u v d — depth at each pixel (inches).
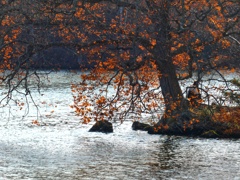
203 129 2075.5
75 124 2373.3
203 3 1763.0
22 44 1830.7
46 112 2687.0
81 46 1727.4
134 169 1569.9
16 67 1713.8
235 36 1999.3
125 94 1663.4
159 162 1653.5
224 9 1793.8
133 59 1614.2
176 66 2015.3
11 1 1755.7
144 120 2368.4
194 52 1633.9
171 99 1812.3
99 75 1646.2
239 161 1664.6
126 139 2039.9
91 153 1788.9
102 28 1701.5
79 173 1523.1
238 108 2102.6
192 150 1828.2
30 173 1518.2
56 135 2124.8
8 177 1473.9
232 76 3841.0
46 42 1763.0
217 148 1855.3
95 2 1833.2
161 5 1609.3
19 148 1870.1
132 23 1679.4
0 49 1685.5
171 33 1601.9
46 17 1803.6
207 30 1800.0
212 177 1478.8
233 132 2048.5
